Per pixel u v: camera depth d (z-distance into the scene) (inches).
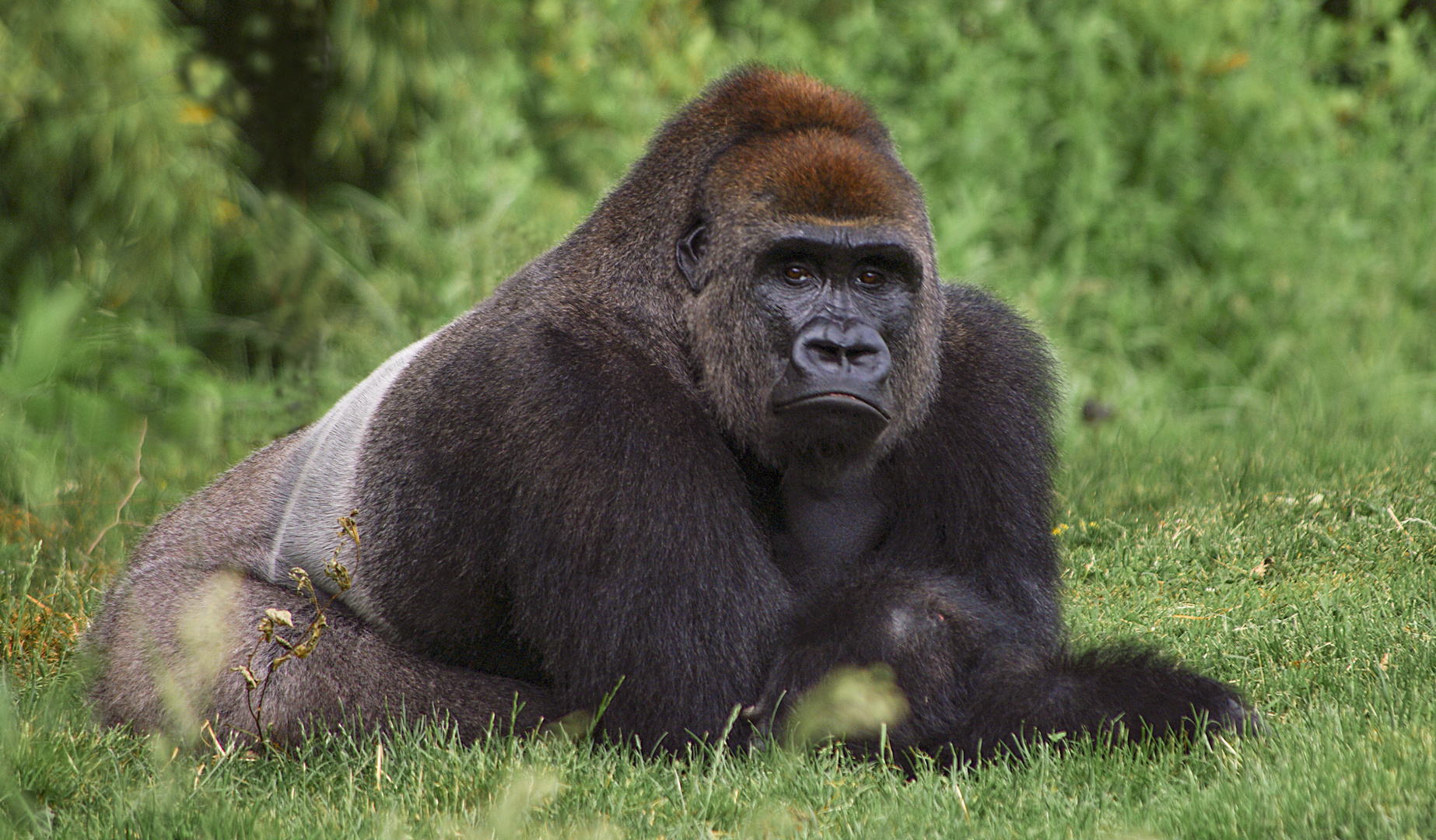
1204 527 705.6
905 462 508.4
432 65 1273.4
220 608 503.5
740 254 470.6
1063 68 1338.6
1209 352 1275.8
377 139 1301.7
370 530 506.9
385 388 530.6
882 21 1338.6
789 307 466.6
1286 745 434.6
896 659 450.3
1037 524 512.7
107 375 981.2
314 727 482.6
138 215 1090.7
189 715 489.1
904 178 487.5
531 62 1406.3
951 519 504.1
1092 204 1266.0
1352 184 1325.0
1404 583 605.0
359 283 1182.3
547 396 463.8
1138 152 1334.9
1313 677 514.0
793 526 502.0
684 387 481.4
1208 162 1325.0
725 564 459.5
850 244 462.9
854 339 455.5
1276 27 1390.3
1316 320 1252.5
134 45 1075.3
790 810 402.0
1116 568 670.5
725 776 426.0
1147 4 1333.7
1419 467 773.3
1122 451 897.5
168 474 877.8
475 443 479.2
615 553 450.0
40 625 618.5
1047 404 535.5
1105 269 1290.6
